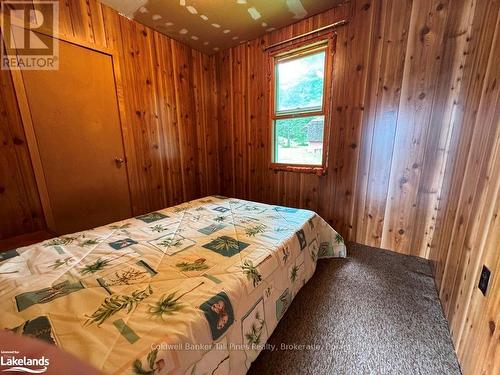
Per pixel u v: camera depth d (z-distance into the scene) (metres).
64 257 1.05
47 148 1.83
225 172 3.38
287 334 1.18
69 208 2.00
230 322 0.81
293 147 2.67
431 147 1.81
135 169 2.48
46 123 1.81
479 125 1.16
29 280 0.88
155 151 2.67
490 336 0.76
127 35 2.24
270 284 1.08
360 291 1.52
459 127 1.54
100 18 2.03
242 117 3.02
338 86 2.17
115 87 2.21
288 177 2.74
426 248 1.94
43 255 1.07
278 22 2.31
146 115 2.52
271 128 2.76
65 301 0.75
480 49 1.33
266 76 2.67
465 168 1.29
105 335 0.62
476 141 1.17
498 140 0.89
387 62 1.90
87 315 0.69
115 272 0.93
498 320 0.72
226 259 1.05
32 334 0.62
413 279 1.65
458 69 1.62
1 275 0.91
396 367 1.00
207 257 1.07
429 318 1.27
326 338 1.15
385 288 1.54
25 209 1.77
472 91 1.37
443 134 1.74
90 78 2.02
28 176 1.76
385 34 1.87
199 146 3.21
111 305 0.74
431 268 1.79
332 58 2.15
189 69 2.92
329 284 1.59
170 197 2.90
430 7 1.67
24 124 1.70
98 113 2.11
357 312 1.33
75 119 1.97
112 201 2.30
